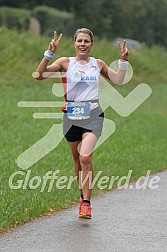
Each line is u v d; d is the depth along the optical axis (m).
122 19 85.69
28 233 12.74
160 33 95.44
